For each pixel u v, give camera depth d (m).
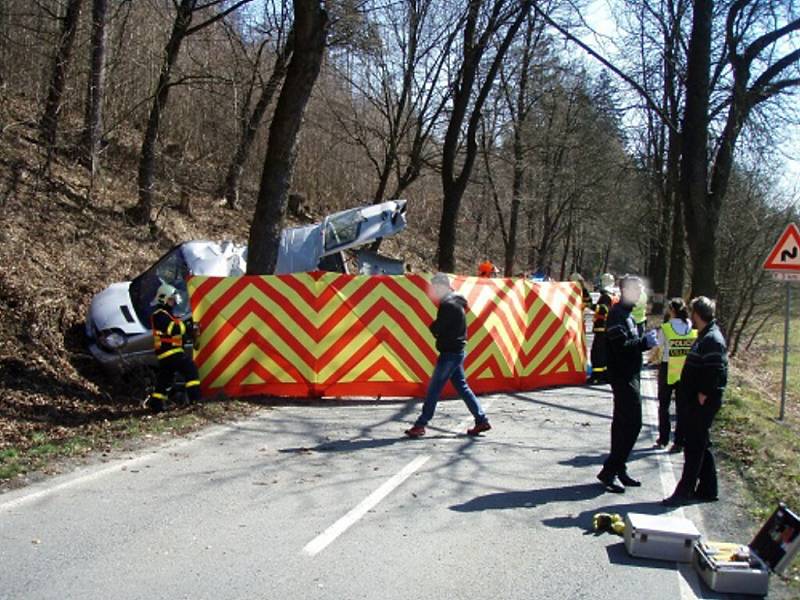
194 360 10.37
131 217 16.66
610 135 32.56
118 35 18.38
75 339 11.17
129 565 4.87
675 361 8.96
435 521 6.01
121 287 11.96
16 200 13.91
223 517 5.84
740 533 6.24
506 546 5.57
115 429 8.35
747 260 29.25
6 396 8.91
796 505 6.99
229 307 10.48
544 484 7.24
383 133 24.50
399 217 14.50
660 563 5.44
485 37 18.73
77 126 18.45
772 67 14.83
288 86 11.70
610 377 7.23
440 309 8.90
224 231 20.30
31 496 6.09
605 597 4.82
